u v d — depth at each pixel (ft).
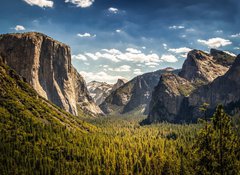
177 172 508.12
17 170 570.87
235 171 188.34
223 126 200.13
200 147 205.98
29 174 579.07
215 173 190.39
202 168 197.77
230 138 197.67
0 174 551.59
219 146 196.65
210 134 202.49
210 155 197.06
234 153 194.39
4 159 597.11
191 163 212.23
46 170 604.90
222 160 193.26
